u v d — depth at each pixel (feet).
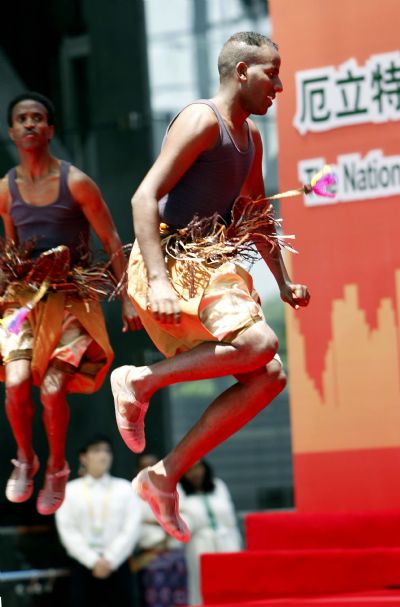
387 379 37.78
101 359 30.66
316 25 39.17
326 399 38.40
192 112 25.62
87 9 81.97
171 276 25.84
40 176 29.84
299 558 33.47
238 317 25.03
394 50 38.24
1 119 75.15
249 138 26.78
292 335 38.91
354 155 38.58
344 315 38.37
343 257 38.47
